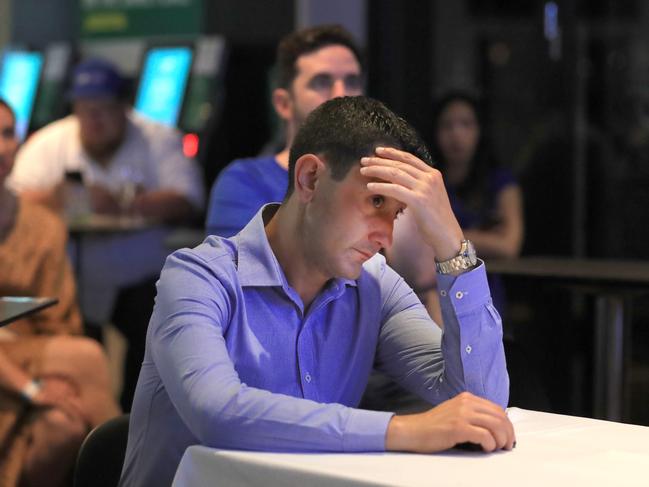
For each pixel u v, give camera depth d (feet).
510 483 5.13
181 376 6.06
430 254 8.71
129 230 16.89
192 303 6.30
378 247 6.25
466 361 6.60
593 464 5.50
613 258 21.07
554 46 20.88
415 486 5.05
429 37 20.84
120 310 16.19
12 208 12.00
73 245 17.92
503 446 5.76
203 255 6.57
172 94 23.07
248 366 6.56
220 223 10.28
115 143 18.78
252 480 5.53
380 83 20.71
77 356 11.41
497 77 21.09
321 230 6.26
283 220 6.64
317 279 6.68
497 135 21.18
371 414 5.81
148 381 6.60
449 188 16.07
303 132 6.39
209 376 5.98
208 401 5.86
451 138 16.02
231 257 6.66
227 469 5.62
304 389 6.72
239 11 22.84
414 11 20.71
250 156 22.86
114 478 7.07
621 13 20.71
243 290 6.58
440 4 20.85
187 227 19.69
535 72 21.03
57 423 10.84
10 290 11.89
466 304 6.53
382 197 6.22
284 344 6.66
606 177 21.02
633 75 20.80
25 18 26.58
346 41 10.59
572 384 17.37
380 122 6.26
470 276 6.49
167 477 6.52
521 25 21.01
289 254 6.63
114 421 7.14
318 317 6.87
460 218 15.94
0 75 26.61
